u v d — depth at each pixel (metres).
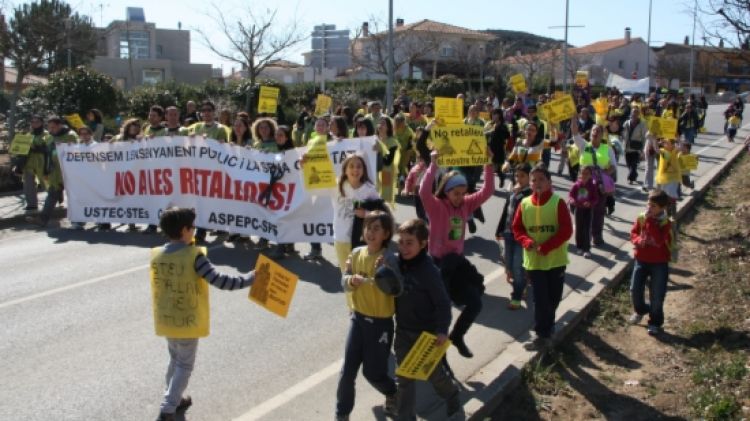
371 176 9.81
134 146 11.68
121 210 11.98
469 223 11.16
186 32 69.81
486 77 54.69
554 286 6.52
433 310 4.68
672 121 12.90
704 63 62.12
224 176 10.71
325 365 6.24
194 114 16.44
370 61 48.53
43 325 7.25
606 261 9.95
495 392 5.49
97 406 5.43
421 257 4.64
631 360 6.51
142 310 7.75
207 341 6.78
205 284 5.06
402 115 13.66
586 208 10.12
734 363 6.11
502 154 16.28
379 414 5.27
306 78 57.91
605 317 7.61
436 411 5.30
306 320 7.43
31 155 13.39
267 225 10.21
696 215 13.69
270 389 5.75
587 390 5.83
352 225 7.16
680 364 6.40
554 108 10.91
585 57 80.31
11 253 10.52
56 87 23.08
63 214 13.92
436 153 6.18
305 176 8.57
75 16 28.78
